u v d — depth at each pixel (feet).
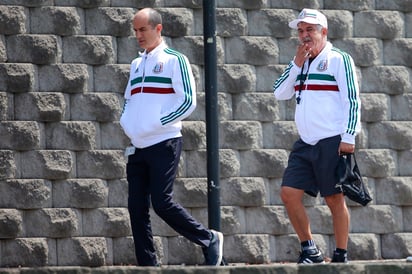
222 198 153.38
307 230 125.70
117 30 153.48
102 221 149.89
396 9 163.22
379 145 160.45
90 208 149.89
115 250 150.41
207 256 127.34
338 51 124.67
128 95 128.06
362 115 159.74
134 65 128.16
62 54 151.64
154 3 155.22
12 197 147.64
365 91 160.97
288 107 157.99
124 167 151.43
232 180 153.79
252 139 155.33
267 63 157.58
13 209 147.54
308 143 124.67
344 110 122.93
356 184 123.75
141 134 124.67
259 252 153.79
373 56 161.58
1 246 147.23
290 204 125.39
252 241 153.69
